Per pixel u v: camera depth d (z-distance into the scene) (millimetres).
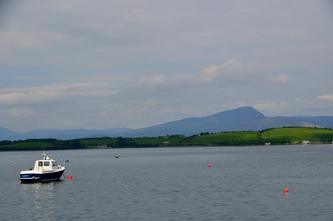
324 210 77062
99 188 113375
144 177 144250
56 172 129625
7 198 98562
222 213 75812
